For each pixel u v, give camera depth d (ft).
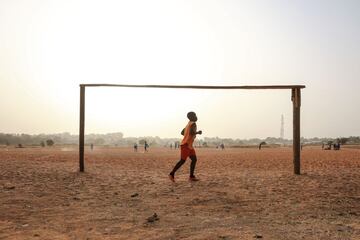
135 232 14.80
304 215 18.38
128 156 95.76
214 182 30.37
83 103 37.88
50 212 18.61
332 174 36.99
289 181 31.07
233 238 13.98
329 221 17.11
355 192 25.68
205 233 14.66
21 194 23.61
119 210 19.26
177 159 76.64
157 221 16.81
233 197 23.35
